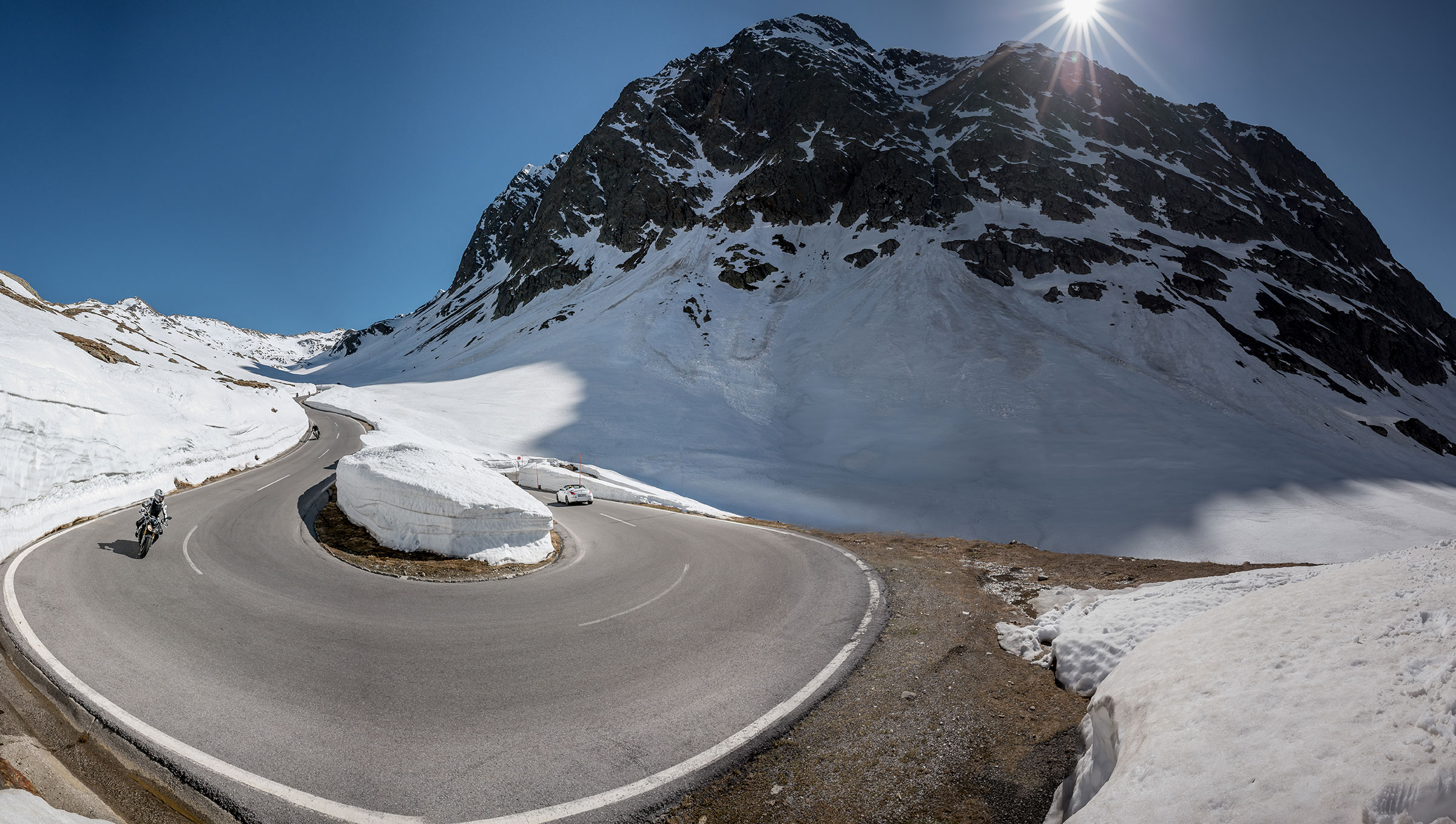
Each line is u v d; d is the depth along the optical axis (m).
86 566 10.18
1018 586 10.09
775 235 96.56
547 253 118.81
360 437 39.47
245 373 60.72
